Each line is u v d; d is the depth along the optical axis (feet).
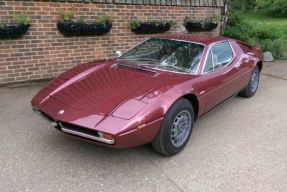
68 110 12.45
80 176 12.23
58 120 12.29
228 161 13.88
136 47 17.52
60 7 22.79
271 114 19.54
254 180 12.63
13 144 14.24
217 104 17.29
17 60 21.76
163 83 13.83
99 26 24.39
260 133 16.81
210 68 16.25
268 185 12.37
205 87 15.15
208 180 12.46
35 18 21.88
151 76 14.48
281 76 29.07
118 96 12.84
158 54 16.37
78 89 13.67
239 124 17.83
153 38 17.80
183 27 30.76
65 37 23.45
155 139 13.12
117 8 25.61
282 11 122.11
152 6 27.78
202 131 16.67
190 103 14.16
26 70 22.27
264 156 14.48
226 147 15.10
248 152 14.75
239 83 19.40
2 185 11.50
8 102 18.99
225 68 17.47
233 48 19.19
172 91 13.32
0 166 12.59
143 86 13.50
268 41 39.91
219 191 11.86
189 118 14.29
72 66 24.30
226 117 18.72
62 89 13.94
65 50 23.68
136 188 11.74
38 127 15.94
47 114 12.83
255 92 23.03
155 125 12.48
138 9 26.91
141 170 12.82
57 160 13.19
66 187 11.57
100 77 14.47
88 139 12.12
